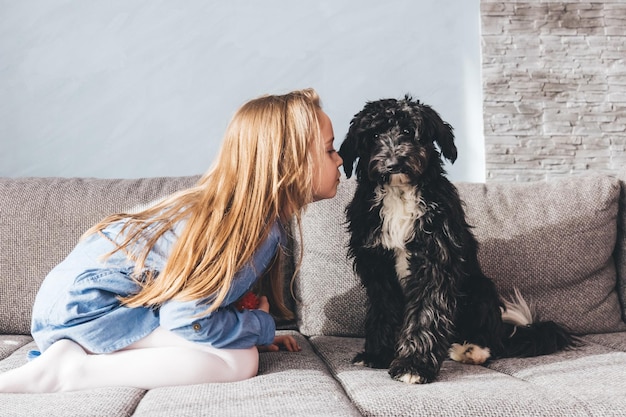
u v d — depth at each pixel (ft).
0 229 6.68
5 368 4.91
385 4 13.12
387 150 5.33
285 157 5.05
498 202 7.04
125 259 4.94
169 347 4.62
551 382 4.55
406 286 5.49
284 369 4.93
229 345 4.72
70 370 4.37
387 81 13.10
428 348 4.98
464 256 5.53
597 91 14.08
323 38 12.94
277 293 6.18
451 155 5.68
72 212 6.79
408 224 5.40
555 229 6.87
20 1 12.48
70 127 12.52
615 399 3.98
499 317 5.72
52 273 5.16
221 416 3.59
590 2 14.14
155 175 12.61
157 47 12.67
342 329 6.66
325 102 12.87
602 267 6.99
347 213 5.98
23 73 12.47
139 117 12.62
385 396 4.07
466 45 13.67
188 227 4.77
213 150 12.69
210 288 4.59
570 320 6.74
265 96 5.40
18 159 12.42
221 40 12.78
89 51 12.57
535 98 13.94
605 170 14.06
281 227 5.37
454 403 3.91
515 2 13.89
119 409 3.78
